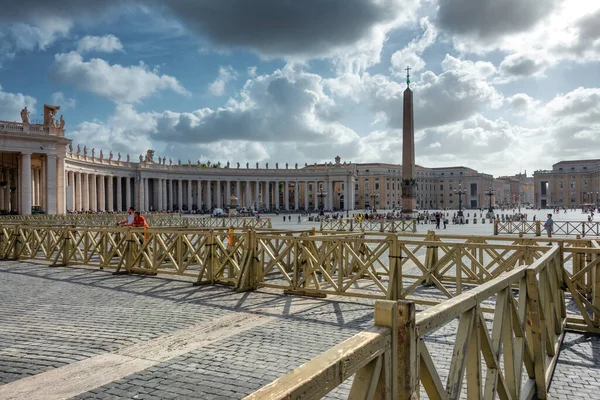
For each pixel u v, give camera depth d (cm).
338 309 878
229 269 1162
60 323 769
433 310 266
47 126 5797
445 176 18025
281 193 15312
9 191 6400
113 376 531
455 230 3984
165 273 1299
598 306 752
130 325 755
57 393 483
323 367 177
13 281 1219
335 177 12094
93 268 1477
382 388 220
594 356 642
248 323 770
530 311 500
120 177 9356
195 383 509
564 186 16925
